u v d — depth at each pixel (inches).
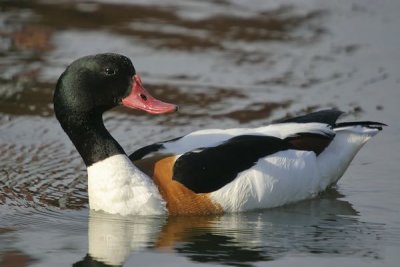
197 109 604.4
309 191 470.3
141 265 396.8
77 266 397.1
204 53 701.3
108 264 398.9
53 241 425.7
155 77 655.8
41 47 713.0
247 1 808.9
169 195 445.4
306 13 776.9
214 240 425.4
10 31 745.6
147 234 431.8
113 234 431.8
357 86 637.9
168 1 815.1
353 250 414.3
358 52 697.0
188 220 447.5
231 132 471.8
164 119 591.2
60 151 544.4
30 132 572.4
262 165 453.7
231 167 449.1
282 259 403.2
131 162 447.8
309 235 432.8
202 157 448.8
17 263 400.5
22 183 498.6
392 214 459.2
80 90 441.7
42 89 640.4
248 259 403.2
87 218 453.1
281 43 717.3
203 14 781.9
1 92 634.8
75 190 490.9
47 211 462.6
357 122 486.9
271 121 582.9
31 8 797.9
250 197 451.8
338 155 479.8
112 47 711.1
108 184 445.1
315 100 615.8
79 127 445.4
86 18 775.7
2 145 551.5
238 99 620.1
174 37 733.3
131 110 609.3
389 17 763.4
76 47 712.4
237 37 731.4
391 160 526.0
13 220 451.5
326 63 678.5
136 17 778.8
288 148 463.8
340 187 493.0
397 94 622.5
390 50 698.8
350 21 757.3
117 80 443.2
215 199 447.8
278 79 652.7
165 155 455.5
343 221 450.0
